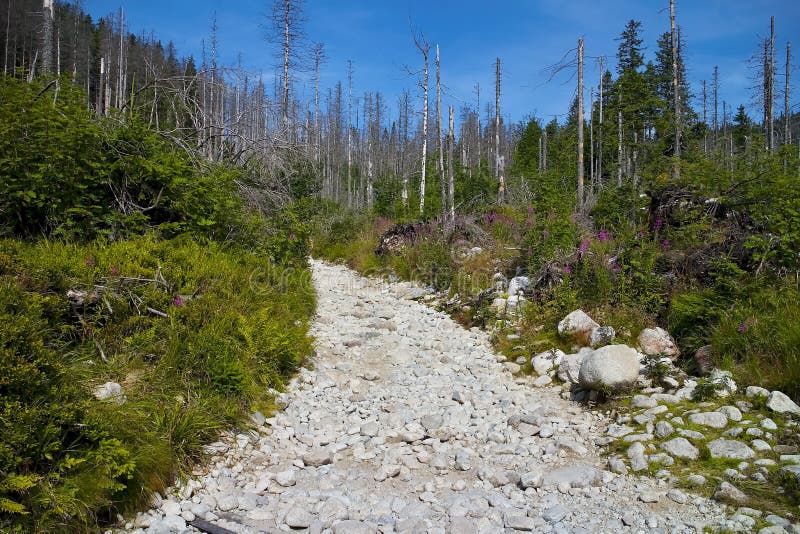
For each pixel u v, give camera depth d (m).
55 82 7.71
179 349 5.37
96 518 3.35
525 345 7.66
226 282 7.07
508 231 13.35
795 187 8.12
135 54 42.50
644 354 6.43
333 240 18.73
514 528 3.54
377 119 64.44
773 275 6.50
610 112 27.50
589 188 19.38
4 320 3.66
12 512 3.12
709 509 3.61
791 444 4.23
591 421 5.42
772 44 28.66
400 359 7.70
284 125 14.23
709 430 4.64
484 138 60.97
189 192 8.14
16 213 6.52
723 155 10.47
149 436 4.05
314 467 4.59
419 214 17.69
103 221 7.12
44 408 3.54
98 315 5.33
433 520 3.69
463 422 5.56
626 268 7.85
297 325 7.99
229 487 4.09
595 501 3.88
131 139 7.84
